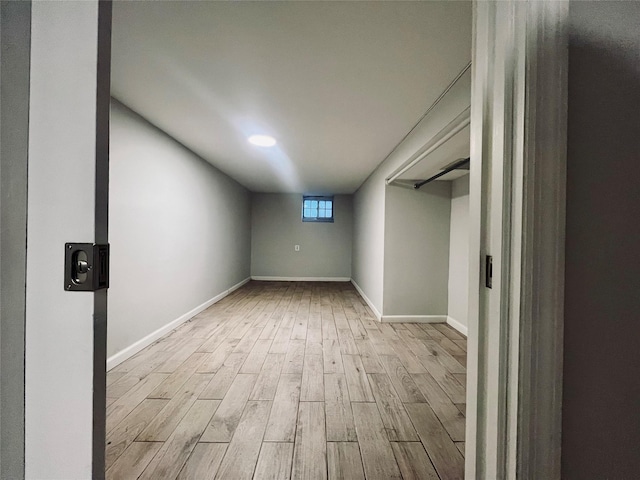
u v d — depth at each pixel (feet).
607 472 1.85
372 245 14.75
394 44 5.09
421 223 12.41
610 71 1.88
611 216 1.87
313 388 6.68
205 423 5.36
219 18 4.50
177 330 10.80
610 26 1.88
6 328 1.70
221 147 11.19
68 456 1.70
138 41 5.05
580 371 1.84
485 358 2.09
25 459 1.71
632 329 1.87
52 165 1.68
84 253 1.67
